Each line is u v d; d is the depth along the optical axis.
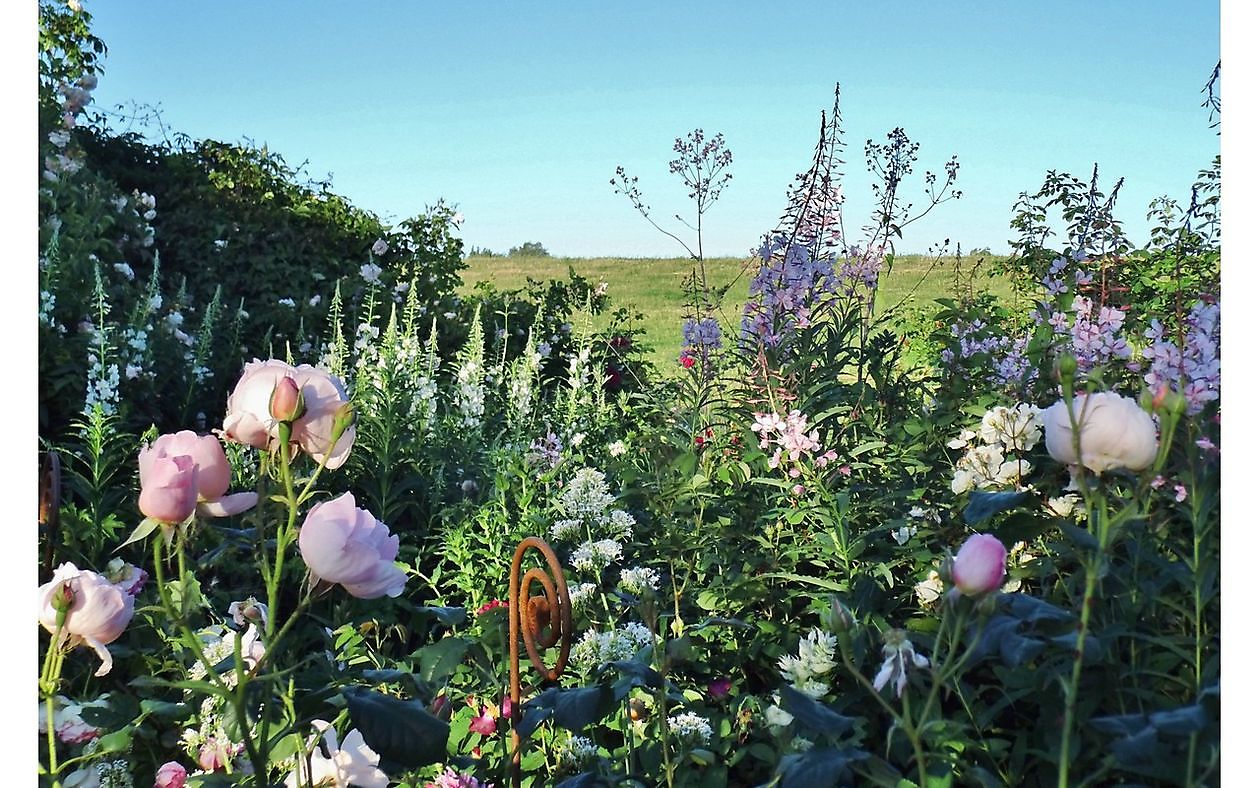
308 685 1.64
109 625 1.35
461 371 5.99
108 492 3.67
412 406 5.17
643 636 2.48
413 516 4.43
